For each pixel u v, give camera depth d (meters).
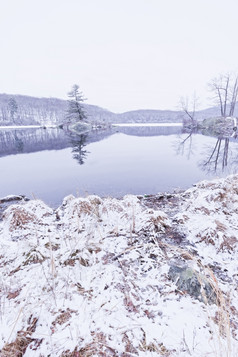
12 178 10.24
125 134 34.97
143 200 5.95
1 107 79.12
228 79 32.75
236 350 1.58
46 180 9.81
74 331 1.79
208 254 2.96
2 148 20.75
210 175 9.99
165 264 2.71
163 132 37.78
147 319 1.90
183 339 1.69
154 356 1.59
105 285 2.35
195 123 41.66
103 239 3.43
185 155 15.45
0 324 1.83
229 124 31.95
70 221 4.29
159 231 3.68
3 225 4.20
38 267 2.65
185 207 4.96
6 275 2.56
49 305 2.05
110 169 11.64
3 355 1.59
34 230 3.91
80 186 8.75
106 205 4.84
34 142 25.31
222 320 1.83
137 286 2.34
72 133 38.12
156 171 11.02
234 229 3.53
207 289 2.22
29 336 1.74
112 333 1.77
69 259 2.81
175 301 2.12
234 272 2.57
